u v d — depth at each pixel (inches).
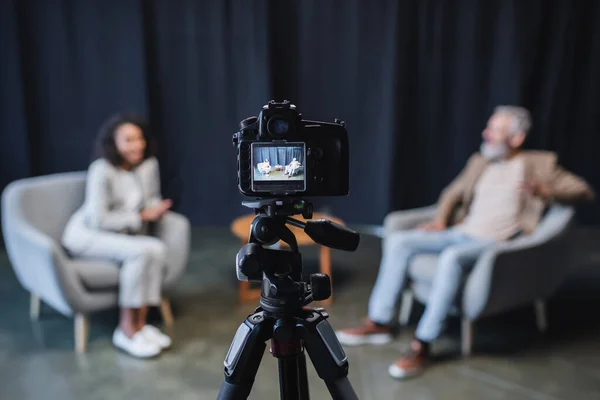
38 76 156.9
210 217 174.1
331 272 136.0
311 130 40.3
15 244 99.0
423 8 160.7
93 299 96.0
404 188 171.0
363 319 110.3
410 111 166.9
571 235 101.5
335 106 167.8
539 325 107.3
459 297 93.6
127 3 155.4
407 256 101.1
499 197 103.4
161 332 105.3
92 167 103.9
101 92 160.1
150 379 89.3
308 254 148.8
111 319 110.7
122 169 105.3
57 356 96.2
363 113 167.5
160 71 163.6
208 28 162.1
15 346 99.4
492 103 166.7
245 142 40.2
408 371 90.0
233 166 171.0
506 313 114.7
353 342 100.7
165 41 162.2
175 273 106.7
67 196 109.9
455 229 106.1
